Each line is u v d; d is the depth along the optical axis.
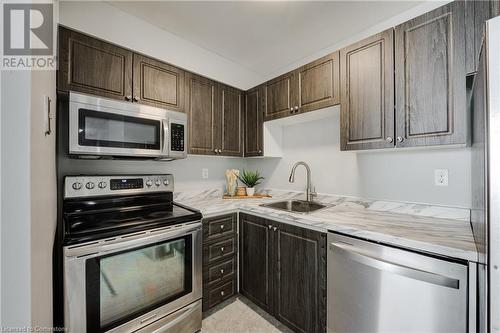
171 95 1.81
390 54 1.32
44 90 0.74
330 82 1.62
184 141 1.79
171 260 1.43
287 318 1.56
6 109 0.50
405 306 1.02
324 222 1.34
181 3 1.64
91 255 1.12
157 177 1.82
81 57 1.39
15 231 0.50
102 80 1.47
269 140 2.28
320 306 1.37
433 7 1.54
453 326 0.90
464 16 1.09
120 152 1.46
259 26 1.89
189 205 1.87
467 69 1.08
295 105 1.87
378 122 1.37
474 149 1.03
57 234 1.21
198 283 1.57
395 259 1.06
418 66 1.22
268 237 1.72
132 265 1.26
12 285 0.50
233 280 1.94
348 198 1.86
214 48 2.25
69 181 1.41
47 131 0.81
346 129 1.52
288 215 1.54
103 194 1.54
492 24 0.64
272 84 2.09
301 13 1.72
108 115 1.42
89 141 1.34
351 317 1.21
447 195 1.39
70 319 1.05
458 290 0.90
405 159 1.57
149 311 1.32
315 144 2.12
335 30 1.93
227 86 2.25
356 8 1.65
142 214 1.52
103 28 1.64
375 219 1.39
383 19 1.78
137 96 1.62
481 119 0.76
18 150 0.51
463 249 0.88
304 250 1.46
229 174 2.46
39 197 0.64
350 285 1.21
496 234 0.63
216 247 1.81
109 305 1.17
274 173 2.51
